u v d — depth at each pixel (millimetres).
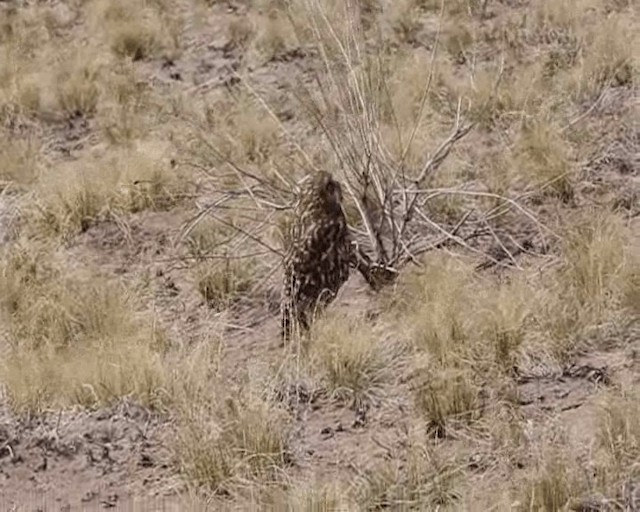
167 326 29250
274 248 31844
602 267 27328
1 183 39062
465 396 23469
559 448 21562
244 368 25938
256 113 42344
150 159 38406
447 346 25031
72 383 25312
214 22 53812
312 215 26750
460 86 41500
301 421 23891
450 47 46562
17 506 22250
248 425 22625
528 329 25500
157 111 44562
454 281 27922
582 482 20578
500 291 27234
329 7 45406
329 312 27500
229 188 36375
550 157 34062
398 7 49812
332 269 26938
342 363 24984
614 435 21578
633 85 39969
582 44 44594
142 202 36594
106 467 23078
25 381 25406
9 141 43500
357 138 33656
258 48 49625
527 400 23812
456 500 20484
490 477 21266
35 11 58062
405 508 20359
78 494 22438
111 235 35281
